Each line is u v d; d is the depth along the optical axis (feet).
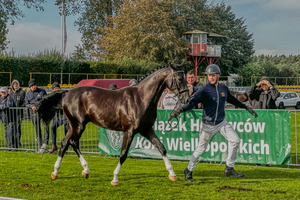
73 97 22.04
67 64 96.94
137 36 139.33
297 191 18.85
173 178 20.84
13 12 125.70
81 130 21.98
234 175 22.20
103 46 150.30
